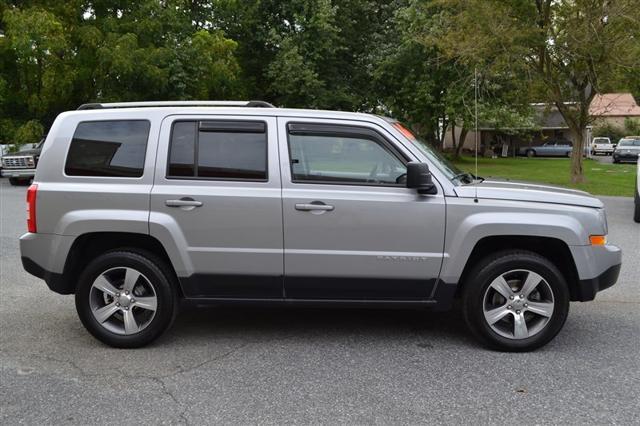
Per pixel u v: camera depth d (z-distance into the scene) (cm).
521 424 346
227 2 2720
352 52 3169
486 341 464
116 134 471
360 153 461
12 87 2117
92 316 470
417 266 455
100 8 2181
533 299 463
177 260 459
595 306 591
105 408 367
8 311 572
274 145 461
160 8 2253
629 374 420
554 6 1666
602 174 2520
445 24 2106
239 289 467
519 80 1928
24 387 399
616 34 1585
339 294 465
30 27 1884
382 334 507
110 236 478
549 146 4938
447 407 367
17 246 870
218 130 465
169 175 462
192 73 2334
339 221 452
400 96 3062
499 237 464
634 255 830
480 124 3681
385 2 3212
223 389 394
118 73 2067
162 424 346
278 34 2888
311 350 468
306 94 2812
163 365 437
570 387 398
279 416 355
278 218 453
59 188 466
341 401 375
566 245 456
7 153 2034
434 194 454
